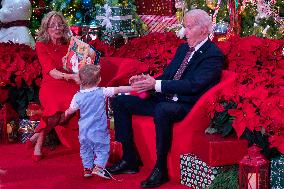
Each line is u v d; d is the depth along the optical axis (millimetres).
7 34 9930
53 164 5719
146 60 6328
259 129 4430
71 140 6199
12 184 5070
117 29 11852
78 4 12461
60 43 6359
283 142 4340
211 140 4594
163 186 4941
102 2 12492
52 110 5777
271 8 9977
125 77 6141
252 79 4785
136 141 5434
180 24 11625
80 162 5797
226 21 10125
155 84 5074
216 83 5070
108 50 7039
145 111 5355
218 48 5156
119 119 5336
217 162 4559
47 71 6090
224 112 4750
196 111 4887
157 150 4969
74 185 5027
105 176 5145
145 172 5367
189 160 4871
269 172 4523
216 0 10289
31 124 6660
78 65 6023
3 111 6574
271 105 4383
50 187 4980
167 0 13531
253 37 5441
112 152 5645
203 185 4719
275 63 5086
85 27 11609
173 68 5363
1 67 6633
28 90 6742
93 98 5148
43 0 12500
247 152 4605
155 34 7105
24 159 5918
